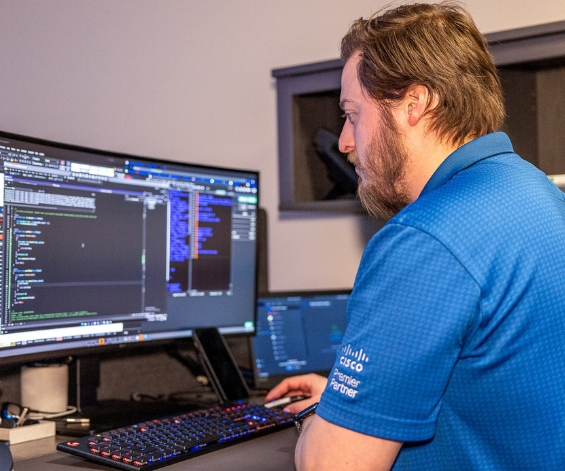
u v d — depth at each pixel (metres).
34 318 1.17
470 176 0.80
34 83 1.61
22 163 1.15
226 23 1.92
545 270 0.74
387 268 0.75
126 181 1.34
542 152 1.63
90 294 1.27
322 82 1.70
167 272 1.43
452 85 0.83
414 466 0.79
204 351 1.47
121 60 1.76
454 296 0.71
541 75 1.62
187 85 1.86
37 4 1.62
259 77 1.95
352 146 0.95
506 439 0.75
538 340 0.73
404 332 0.72
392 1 1.78
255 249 1.64
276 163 1.96
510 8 1.68
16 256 1.14
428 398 0.73
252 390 1.58
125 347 1.34
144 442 1.01
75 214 1.24
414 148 0.85
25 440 1.11
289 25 1.92
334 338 1.79
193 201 1.49
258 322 1.68
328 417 0.76
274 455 1.02
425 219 0.74
